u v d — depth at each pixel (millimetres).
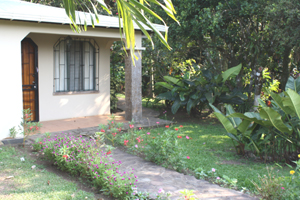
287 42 7598
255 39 8617
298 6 6941
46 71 8406
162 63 10977
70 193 3707
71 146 4668
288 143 5156
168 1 2633
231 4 8414
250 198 3611
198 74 10648
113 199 3596
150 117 9234
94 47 9328
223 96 8719
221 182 4160
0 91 6086
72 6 2811
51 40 8414
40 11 6738
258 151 5211
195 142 6500
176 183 4090
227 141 6637
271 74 10781
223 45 9867
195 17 8398
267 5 7883
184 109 10742
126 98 8500
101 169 3953
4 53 6074
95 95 9492
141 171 4590
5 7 6418
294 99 4441
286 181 3754
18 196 3562
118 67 12055
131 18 2762
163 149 4840
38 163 4941
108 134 6992
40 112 8398
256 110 8883
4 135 6195
